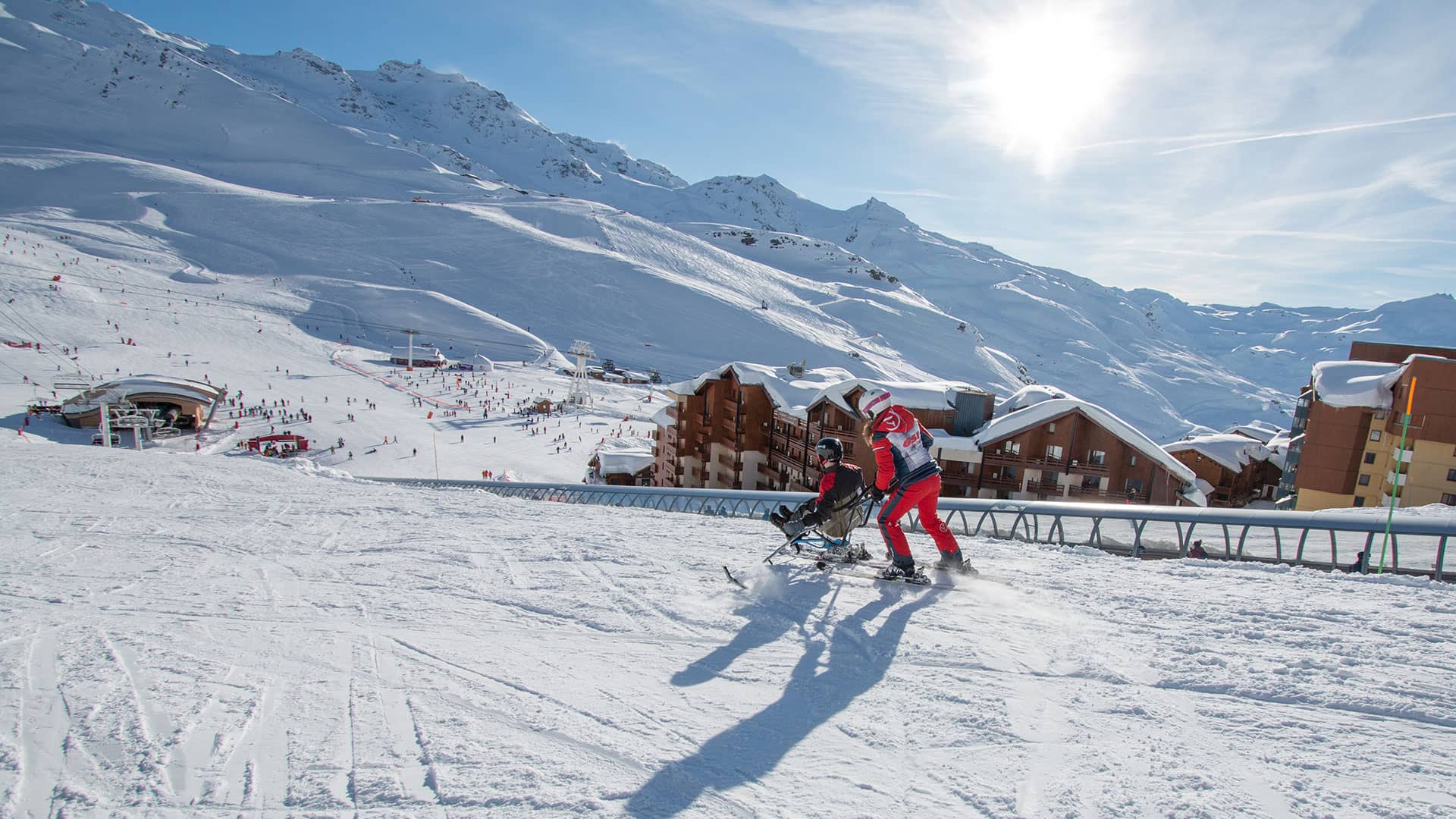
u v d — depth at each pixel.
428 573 6.31
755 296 195.75
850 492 5.79
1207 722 3.26
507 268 165.25
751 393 37.59
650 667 4.01
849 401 30.14
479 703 3.56
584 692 3.68
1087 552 6.61
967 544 7.07
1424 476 22.41
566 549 7.04
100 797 2.71
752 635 4.48
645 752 3.07
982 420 29.73
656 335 144.12
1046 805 2.63
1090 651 4.09
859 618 4.72
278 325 105.56
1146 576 5.67
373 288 135.38
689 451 41.66
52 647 4.36
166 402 55.03
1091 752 3.02
